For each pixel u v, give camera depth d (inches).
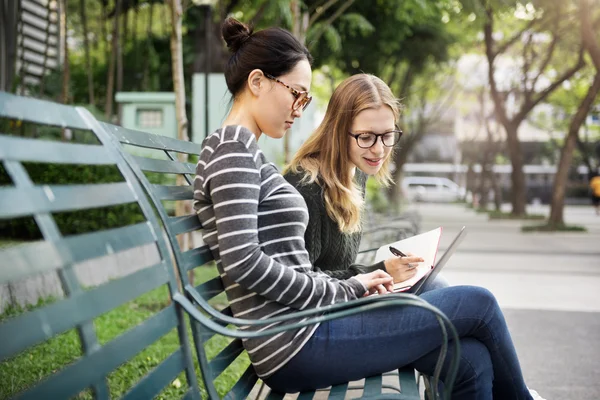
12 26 430.9
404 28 584.1
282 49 83.3
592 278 312.0
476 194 1546.5
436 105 1182.3
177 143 92.4
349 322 78.0
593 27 641.6
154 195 73.2
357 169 112.7
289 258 77.8
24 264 46.9
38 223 50.8
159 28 738.2
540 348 179.9
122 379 132.6
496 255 410.6
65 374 49.8
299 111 85.5
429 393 94.5
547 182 1824.6
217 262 81.0
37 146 54.6
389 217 299.6
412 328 77.4
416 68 784.3
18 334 44.4
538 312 229.6
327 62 649.0
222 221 72.6
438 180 1758.1
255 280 72.4
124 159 70.3
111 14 610.2
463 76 1153.4
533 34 780.0
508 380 82.2
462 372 77.9
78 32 724.7
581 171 1804.9
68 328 49.9
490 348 80.7
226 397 76.0
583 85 1013.8
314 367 77.4
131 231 64.1
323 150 95.8
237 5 468.8
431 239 94.7
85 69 615.8
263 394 135.2
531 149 1897.1
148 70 627.8
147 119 458.3
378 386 75.0
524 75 820.0
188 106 607.5
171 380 67.1
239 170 73.8
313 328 77.2
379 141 95.4
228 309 87.4
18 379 125.3
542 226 632.4
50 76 512.7
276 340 76.6
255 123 84.8
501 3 389.7
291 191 79.8
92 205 58.7
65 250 52.2
